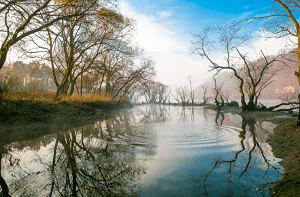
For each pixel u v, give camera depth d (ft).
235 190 11.47
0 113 32.42
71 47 52.75
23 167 14.92
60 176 13.33
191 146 22.70
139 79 104.06
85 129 34.06
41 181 12.49
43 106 43.21
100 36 59.52
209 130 35.32
